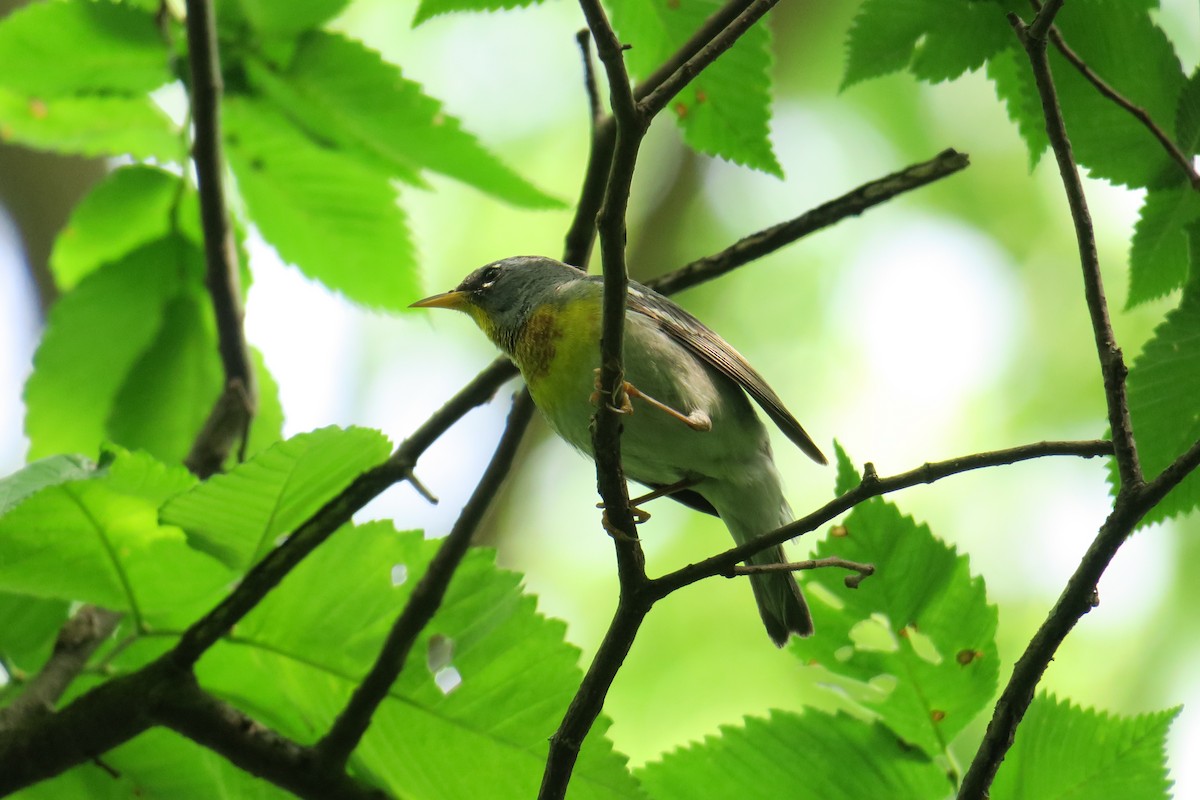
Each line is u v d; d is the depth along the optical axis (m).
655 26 8.57
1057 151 6.29
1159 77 7.16
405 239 9.61
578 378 9.38
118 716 6.76
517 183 8.92
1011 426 17.62
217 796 7.87
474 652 7.52
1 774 6.64
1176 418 7.08
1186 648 14.94
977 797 5.69
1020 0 7.67
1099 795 6.71
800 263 19.23
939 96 19.03
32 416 9.71
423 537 7.62
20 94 8.94
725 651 15.66
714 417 9.67
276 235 9.66
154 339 9.74
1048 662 5.73
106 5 8.66
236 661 7.70
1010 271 18.77
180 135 9.38
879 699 7.07
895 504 7.06
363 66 8.77
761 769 7.07
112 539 7.12
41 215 13.76
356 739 7.07
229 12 8.67
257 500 6.94
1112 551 5.67
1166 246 7.37
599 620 16.11
